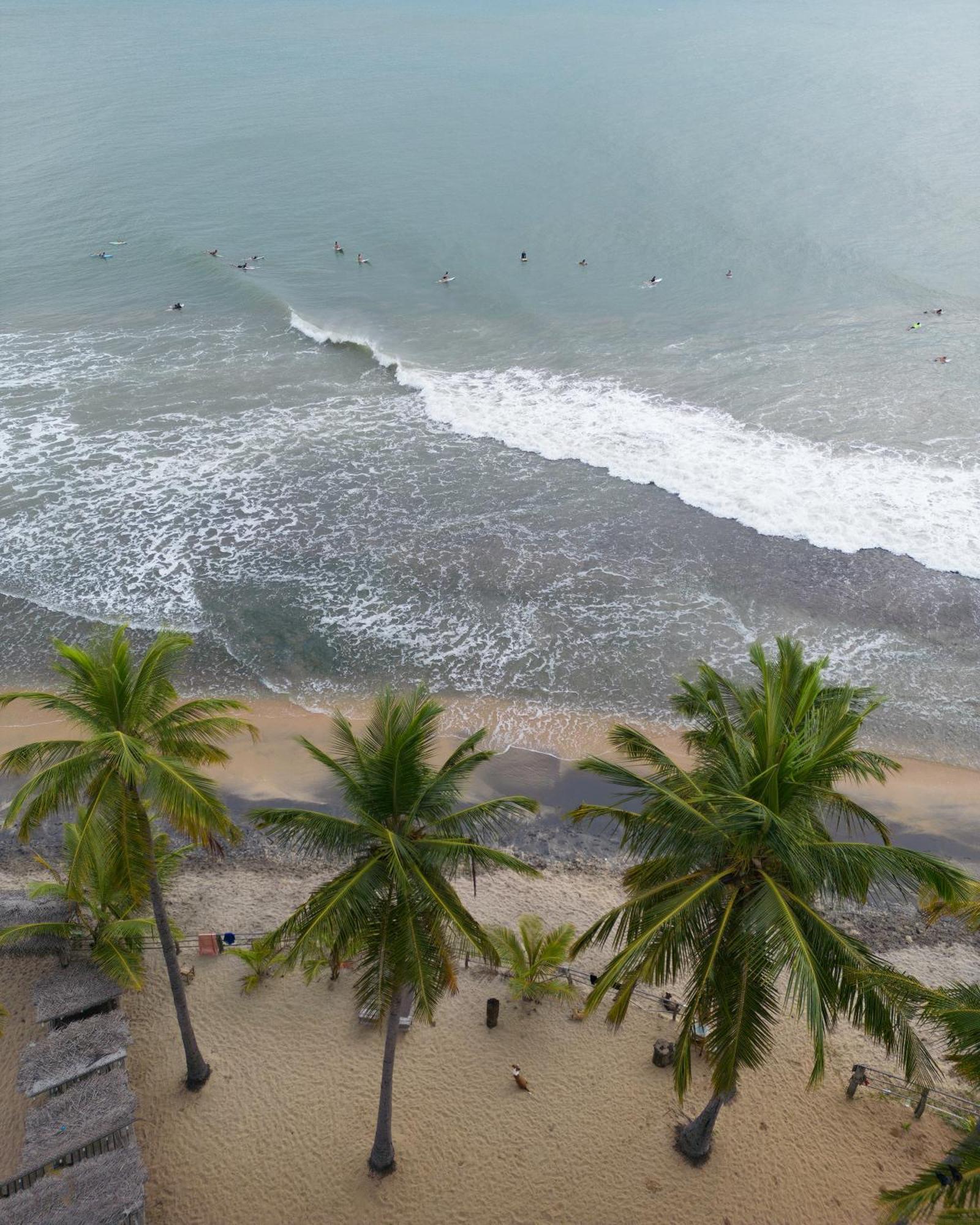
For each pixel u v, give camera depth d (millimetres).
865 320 59719
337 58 152000
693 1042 19625
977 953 23719
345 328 59594
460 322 61062
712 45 153750
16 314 62156
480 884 25109
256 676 33250
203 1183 17672
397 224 78375
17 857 25859
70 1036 18797
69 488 43219
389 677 33125
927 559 38000
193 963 22234
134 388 52344
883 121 102688
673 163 91750
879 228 74188
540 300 64250
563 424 48219
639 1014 21141
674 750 29781
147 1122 18656
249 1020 20734
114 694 15477
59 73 143875
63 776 15188
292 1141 18375
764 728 14367
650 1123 18812
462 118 112062
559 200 83250
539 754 29953
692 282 66562
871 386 51156
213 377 53625
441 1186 17719
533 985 20891
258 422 48844
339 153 98750
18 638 34719
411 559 38750
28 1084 17875
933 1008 13266
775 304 62625
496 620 35594
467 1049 20188
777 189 83375
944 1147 18469
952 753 30016
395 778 14453
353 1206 17391
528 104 118438
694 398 50656
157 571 38156
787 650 17062
